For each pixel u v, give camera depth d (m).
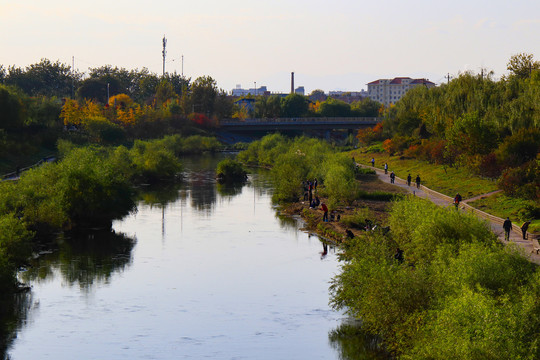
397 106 149.50
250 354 31.97
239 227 64.38
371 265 31.38
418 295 27.69
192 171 122.31
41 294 41.75
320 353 31.81
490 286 28.28
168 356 31.86
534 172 66.31
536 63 119.69
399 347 27.23
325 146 129.00
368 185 90.06
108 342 33.72
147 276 46.16
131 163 103.19
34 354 32.12
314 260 50.59
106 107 187.50
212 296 41.53
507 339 21.80
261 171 126.56
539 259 40.97
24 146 117.88
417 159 112.44
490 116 93.25
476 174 85.50
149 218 69.56
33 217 56.53
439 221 38.34
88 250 53.72
